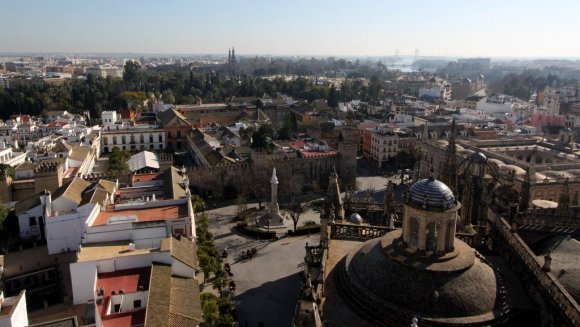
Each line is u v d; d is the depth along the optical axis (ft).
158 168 498.28
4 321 184.34
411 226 120.98
